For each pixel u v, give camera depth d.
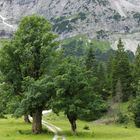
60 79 75.00
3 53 81.69
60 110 75.38
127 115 134.62
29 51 79.81
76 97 75.25
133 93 150.50
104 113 138.12
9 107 79.00
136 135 77.69
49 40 82.62
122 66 151.62
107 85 161.25
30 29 82.62
